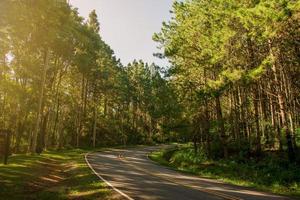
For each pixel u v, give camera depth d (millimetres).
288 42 22969
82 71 55031
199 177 23203
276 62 25203
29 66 37438
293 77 29594
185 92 34938
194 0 31359
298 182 20031
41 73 39938
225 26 25266
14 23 19719
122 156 42188
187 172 27656
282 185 19875
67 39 41438
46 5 20750
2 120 52500
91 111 76875
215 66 28781
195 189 15820
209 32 29203
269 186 20156
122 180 18281
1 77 37125
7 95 41625
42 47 36781
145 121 106250
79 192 14875
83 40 45906
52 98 48156
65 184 18000
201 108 35594
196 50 31781
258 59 25453
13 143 52750
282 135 30922
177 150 53438
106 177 19281
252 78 23562
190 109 36094
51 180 19875
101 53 66375
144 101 101188
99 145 72000
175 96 38219
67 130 71562
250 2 23156
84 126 74312
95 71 61906
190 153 40094
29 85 41312
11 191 15016
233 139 37531
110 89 76875
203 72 33844
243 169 25781
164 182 18312
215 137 40031
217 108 33188
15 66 38219
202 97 28703
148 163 34031
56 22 24734
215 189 16250
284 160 25031
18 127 45281
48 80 45844
